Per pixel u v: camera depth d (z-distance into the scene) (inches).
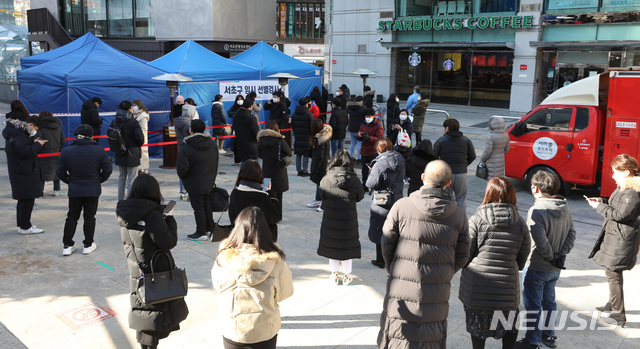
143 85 522.6
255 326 128.0
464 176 308.2
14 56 1125.1
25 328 189.6
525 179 419.5
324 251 230.8
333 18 1187.9
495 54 990.4
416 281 144.3
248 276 124.9
